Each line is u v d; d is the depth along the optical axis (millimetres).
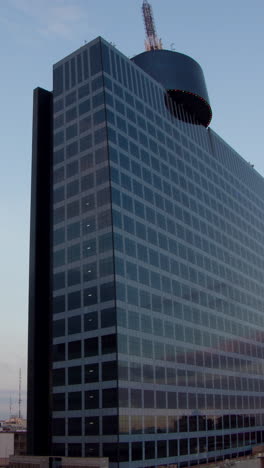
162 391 93375
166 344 97938
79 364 88312
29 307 100000
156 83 118875
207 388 110125
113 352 84125
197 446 100938
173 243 109125
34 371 95750
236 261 140125
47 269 102875
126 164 99312
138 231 97375
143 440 85188
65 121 105438
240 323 134125
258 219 163625
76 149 101250
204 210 127688
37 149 108625
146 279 96188
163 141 115500
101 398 83625
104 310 87375
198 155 131750
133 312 90062
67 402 88312
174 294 104875
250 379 132375
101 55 103062
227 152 151625
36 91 113125
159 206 106875
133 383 85938
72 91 106250
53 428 89188
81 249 94188
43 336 98875
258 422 130750
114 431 80625
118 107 102312
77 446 84750
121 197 95125
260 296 151500
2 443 116625
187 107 130375
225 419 114750
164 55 125750
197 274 116750
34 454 91250
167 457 90500
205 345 113312
